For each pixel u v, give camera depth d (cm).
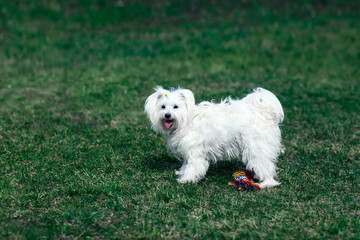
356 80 1123
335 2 1855
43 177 555
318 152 645
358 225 422
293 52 1354
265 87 1049
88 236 415
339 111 861
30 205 478
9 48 1377
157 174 576
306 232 413
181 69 1226
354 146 668
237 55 1336
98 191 514
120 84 1086
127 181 547
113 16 1711
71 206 473
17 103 937
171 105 526
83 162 612
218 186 536
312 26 1593
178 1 1862
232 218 444
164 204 480
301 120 809
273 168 532
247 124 512
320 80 1127
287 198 492
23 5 1748
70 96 991
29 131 745
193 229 422
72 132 745
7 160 612
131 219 448
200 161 539
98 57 1320
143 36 1530
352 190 511
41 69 1219
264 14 1744
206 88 1038
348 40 1441
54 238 411
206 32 1551
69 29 1578
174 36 1524
